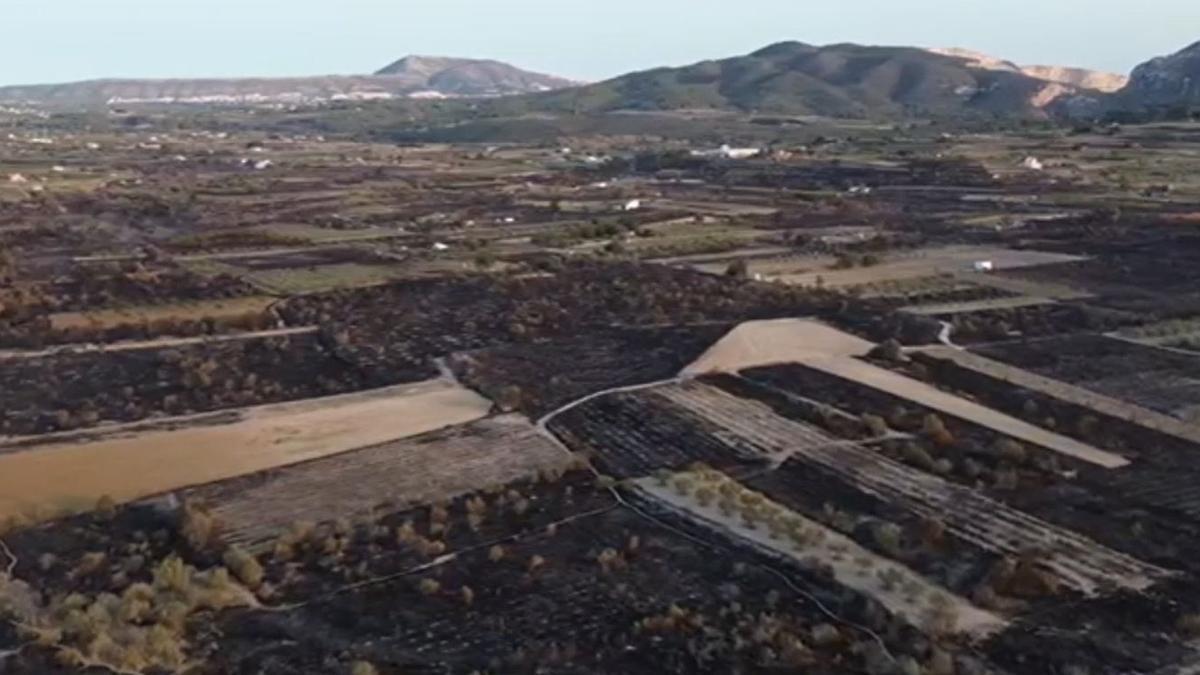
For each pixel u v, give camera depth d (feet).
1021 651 130.41
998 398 223.30
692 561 155.74
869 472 184.85
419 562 157.17
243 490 180.04
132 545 160.45
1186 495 175.83
